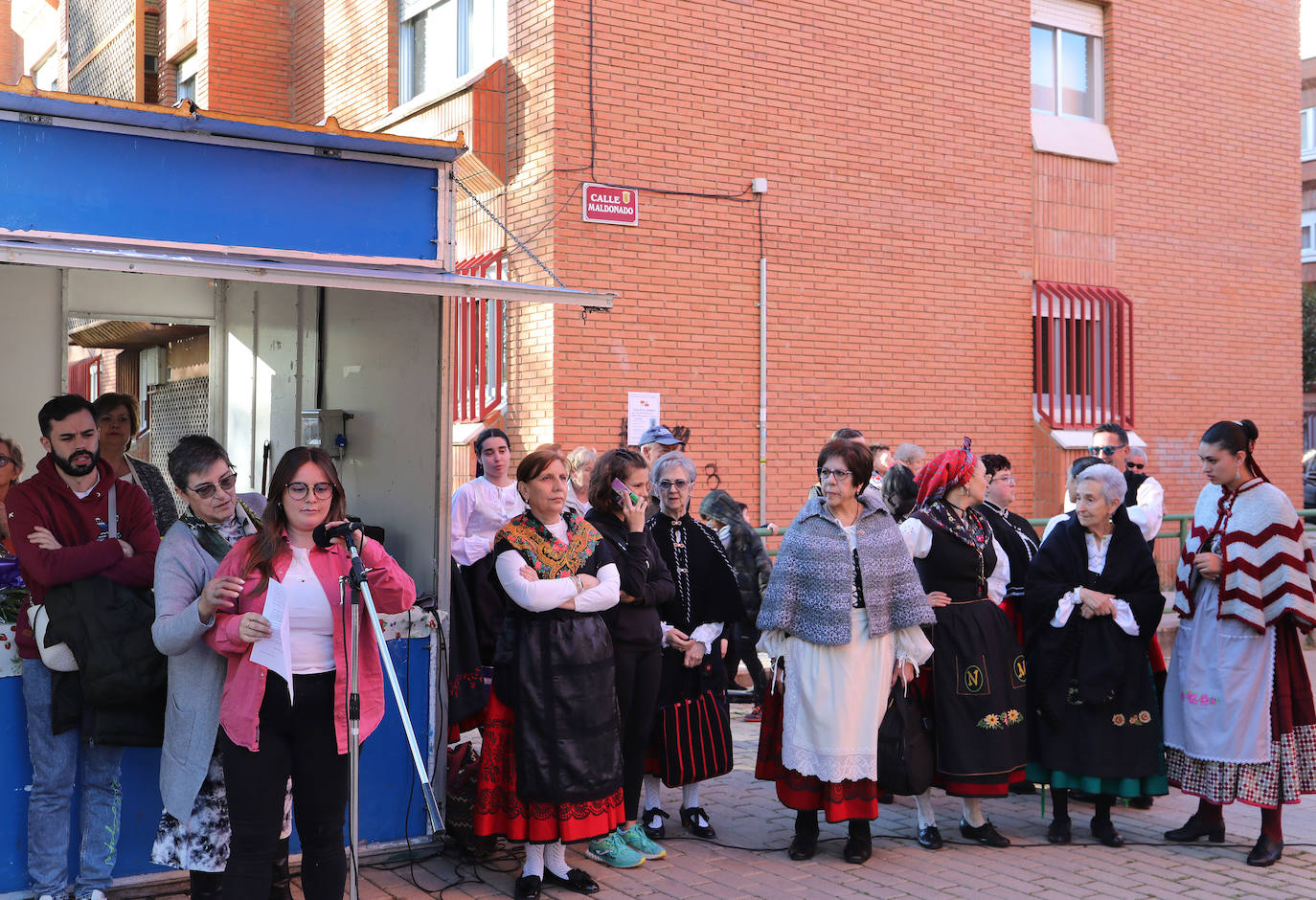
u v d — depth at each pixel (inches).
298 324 259.9
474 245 438.6
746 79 430.3
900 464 252.7
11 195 172.7
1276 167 567.8
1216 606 214.7
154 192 182.1
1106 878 199.2
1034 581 222.7
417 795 205.0
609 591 188.7
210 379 292.5
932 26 471.5
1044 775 220.4
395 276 185.8
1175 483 532.1
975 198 482.6
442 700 206.2
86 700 165.3
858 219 454.3
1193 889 194.2
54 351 259.6
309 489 150.5
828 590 202.8
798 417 440.5
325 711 150.7
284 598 149.3
